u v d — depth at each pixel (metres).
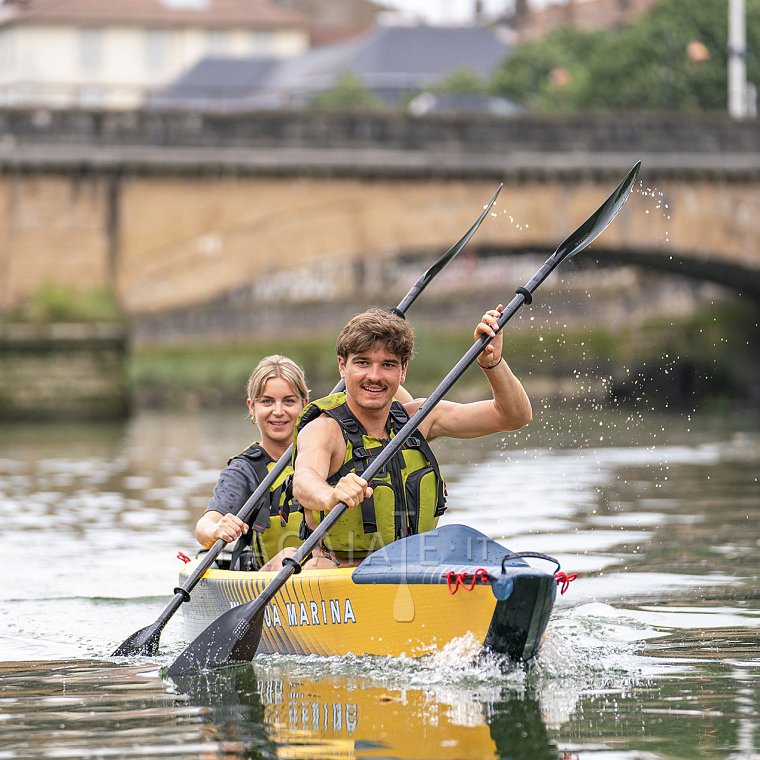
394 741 12.55
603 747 12.36
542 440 63.31
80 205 78.56
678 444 58.19
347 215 82.00
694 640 17.17
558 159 83.88
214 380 118.00
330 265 141.50
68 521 32.91
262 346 130.00
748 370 100.06
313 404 16.28
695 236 86.56
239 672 15.66
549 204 84.50
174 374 117.50
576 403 96.94
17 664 16.48
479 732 12.82
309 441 16.06
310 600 16.30
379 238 82.44
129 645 17.11
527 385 108.38
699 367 102.12
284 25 195.50
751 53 104.88
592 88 113.81
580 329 112.81
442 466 49.22
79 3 189.00
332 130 81.50
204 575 18.03
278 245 81.19
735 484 40.19
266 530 18.25
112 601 21.30
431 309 130.75
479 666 15.00
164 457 54.56
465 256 130.38
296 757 12.12
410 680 14.90
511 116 83.81
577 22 193.38
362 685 14.72
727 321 102.06
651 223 85.81
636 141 85.25
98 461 52.50
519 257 120.19
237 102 149.25
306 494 15.66
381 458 15.78
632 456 52.62
